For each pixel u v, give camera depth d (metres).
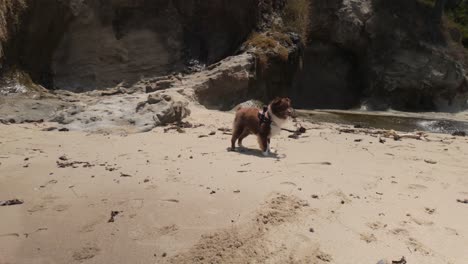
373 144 7.40
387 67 17.56
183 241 3.32
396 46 17.72
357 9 17.91
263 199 4.15
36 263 3.01
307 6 17.81
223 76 13.00
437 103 17.77
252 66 13.88
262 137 6.21
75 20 14.55
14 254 3.14
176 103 9.28
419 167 5.78
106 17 15.15
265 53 14.64
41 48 14.26
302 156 6.22
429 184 5.00
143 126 8.34
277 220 3.69
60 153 6.22
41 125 8.73
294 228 3.60
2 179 4.89
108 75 15.17
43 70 14.38
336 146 7.10
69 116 9.08
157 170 5.23
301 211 3.92
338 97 18.52
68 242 3.32
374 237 3.50
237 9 16.23
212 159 5.86
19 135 7.60
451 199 4.50
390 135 8.55
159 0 15.88
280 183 4.73
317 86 18.38
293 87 17.28
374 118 13.54
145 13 15.77
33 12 13.78
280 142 7.36
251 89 14.23
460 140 8.36
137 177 4.93
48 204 4.11
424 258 3.21
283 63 15.34
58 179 4.88
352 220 3.81
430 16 18.75
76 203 4.12
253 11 16.27
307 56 18.11
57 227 3.59
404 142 7.76
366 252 3.27
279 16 17.03
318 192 4.48
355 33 17.88
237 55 14.55
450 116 15.92
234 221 3.63
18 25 13.45
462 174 5.49
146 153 6.19
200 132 8.12
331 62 18.75
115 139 7.31
